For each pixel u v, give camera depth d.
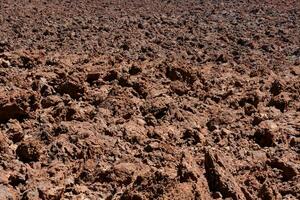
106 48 10.88
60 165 5.11
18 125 6.13
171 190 4.27
